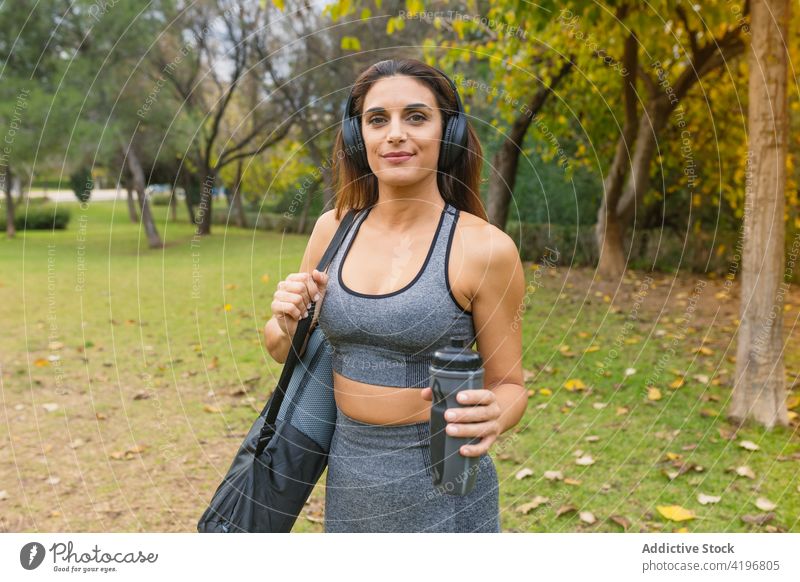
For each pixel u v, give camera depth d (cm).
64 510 286
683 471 311
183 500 296
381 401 126
